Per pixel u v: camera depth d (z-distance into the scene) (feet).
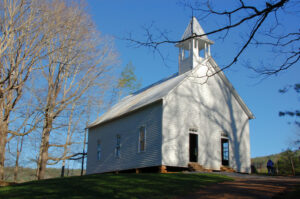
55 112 81.71
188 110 72.38
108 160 87.35
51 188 44.29
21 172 123.24
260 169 109.29
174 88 70.69
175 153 67.67
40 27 69.36
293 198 33.81
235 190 40.04
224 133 77.46
